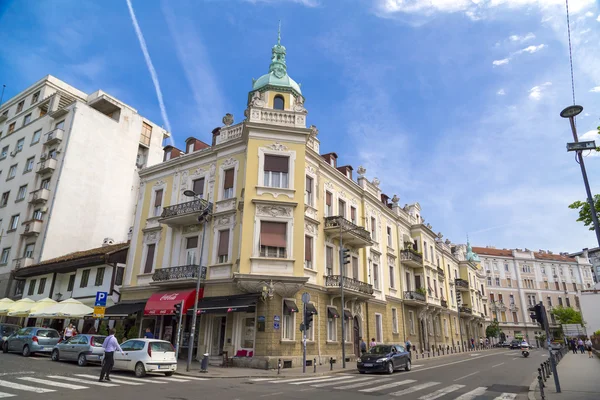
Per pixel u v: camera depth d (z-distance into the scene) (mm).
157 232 26203
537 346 69562
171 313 21203
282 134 22969
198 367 18422
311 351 21562
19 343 20094
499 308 76375
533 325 76500
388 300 31734
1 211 38188
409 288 36844
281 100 25656
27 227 34250
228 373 16359
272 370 18234
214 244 22734
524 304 77875
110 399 9398
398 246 36031
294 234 21469
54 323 29531
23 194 37156
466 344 51938
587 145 11609
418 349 35438
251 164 22062
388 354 18984
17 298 33469
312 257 23375
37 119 40188
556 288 81125
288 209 21812
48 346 19734
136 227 27734
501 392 12570
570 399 10641
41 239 33344
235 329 20359
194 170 25906
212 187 24359
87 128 37750
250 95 26406
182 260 24156
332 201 26562
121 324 25484
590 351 30969
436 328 41750
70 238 34781
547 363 16594
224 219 22891
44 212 34312
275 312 19969
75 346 17484
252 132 22625
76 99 39469
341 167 30453
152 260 25906
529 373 18766
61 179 34875
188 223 24688
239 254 20766
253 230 21031
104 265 28109
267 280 20156
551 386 13453
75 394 9875
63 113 37906
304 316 18250
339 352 23812
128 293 25984
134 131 42531
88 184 36906
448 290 48125
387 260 33062
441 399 11055
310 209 23906
